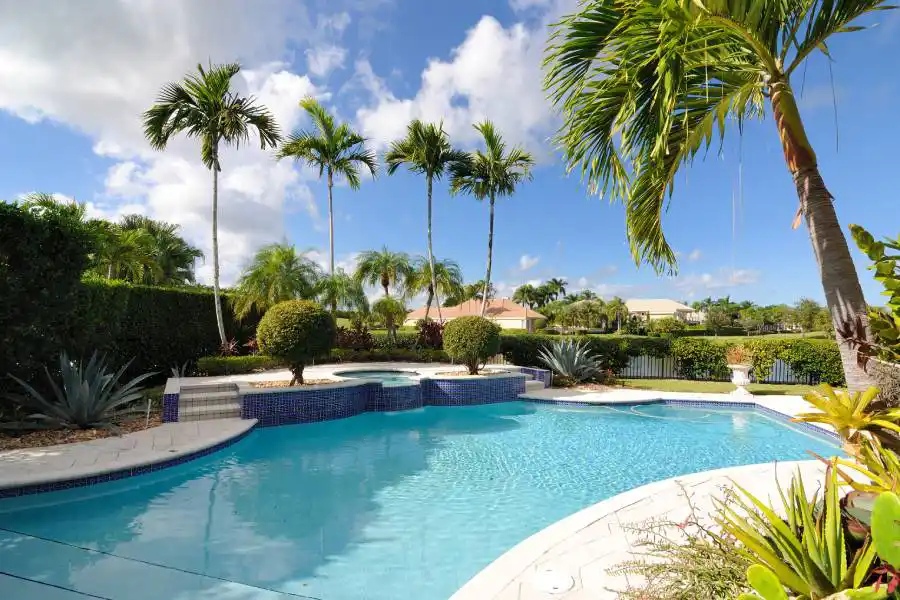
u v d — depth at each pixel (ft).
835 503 6.07
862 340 8.24
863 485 6.60
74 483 16.89
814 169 9.45
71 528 14.53
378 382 34.91
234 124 46.47
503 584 9.65
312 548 13.47
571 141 11.57
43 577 11.52
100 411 23.82
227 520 15.38
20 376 24.52
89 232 27.12
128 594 10.77
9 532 14.16
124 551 13.05
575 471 21.29
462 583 11.69
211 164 48.14
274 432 28.02
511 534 14.62
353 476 20.16
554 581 9.76
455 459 23.02
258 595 10.91
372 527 15.01
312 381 35.35
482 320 41.06
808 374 47.91
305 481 19.42
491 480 19.88
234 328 53.11
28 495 16.10
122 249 52.70
